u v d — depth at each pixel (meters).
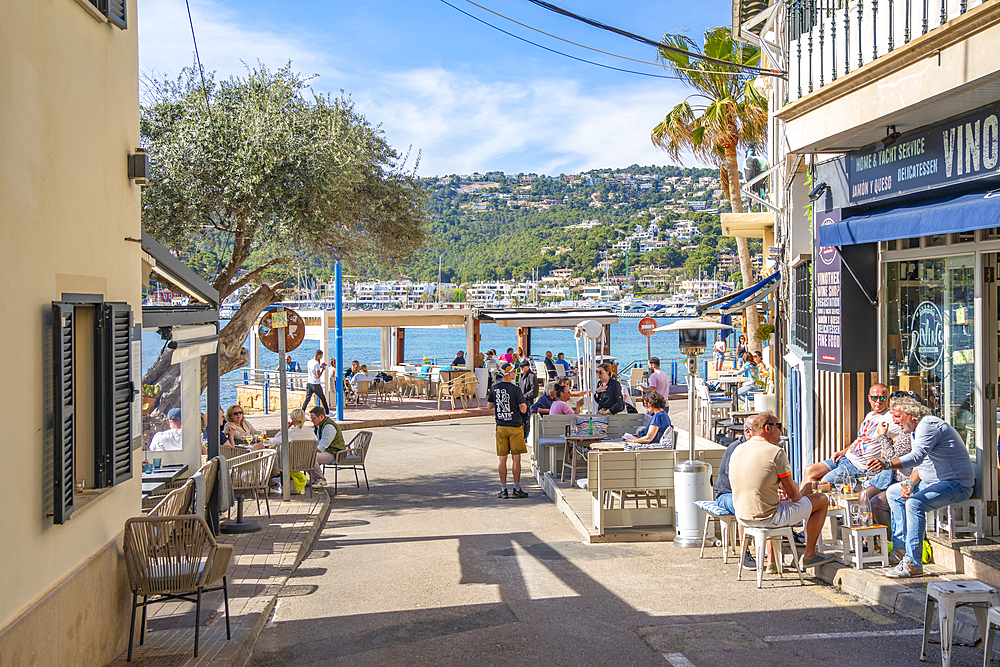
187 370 10.20
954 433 6.97
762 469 7.21
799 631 6.06
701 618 6.41
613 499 10.61
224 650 5.74
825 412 10.34
